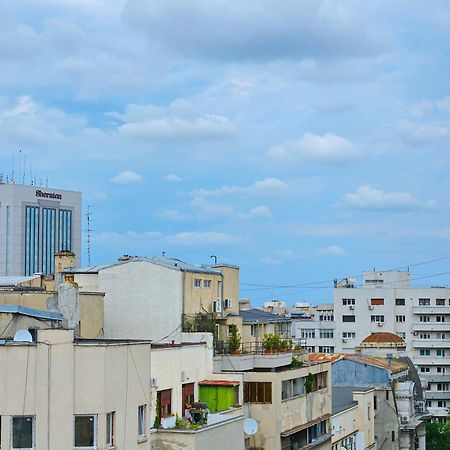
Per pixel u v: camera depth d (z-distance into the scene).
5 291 64.75
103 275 80.81
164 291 79.44
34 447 43.41
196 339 73.44
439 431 143.00
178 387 65.25
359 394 107.50
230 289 88.62
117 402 45.66
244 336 87.50
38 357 43.66
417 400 136.38
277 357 79.69
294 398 81.00
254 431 70.38
